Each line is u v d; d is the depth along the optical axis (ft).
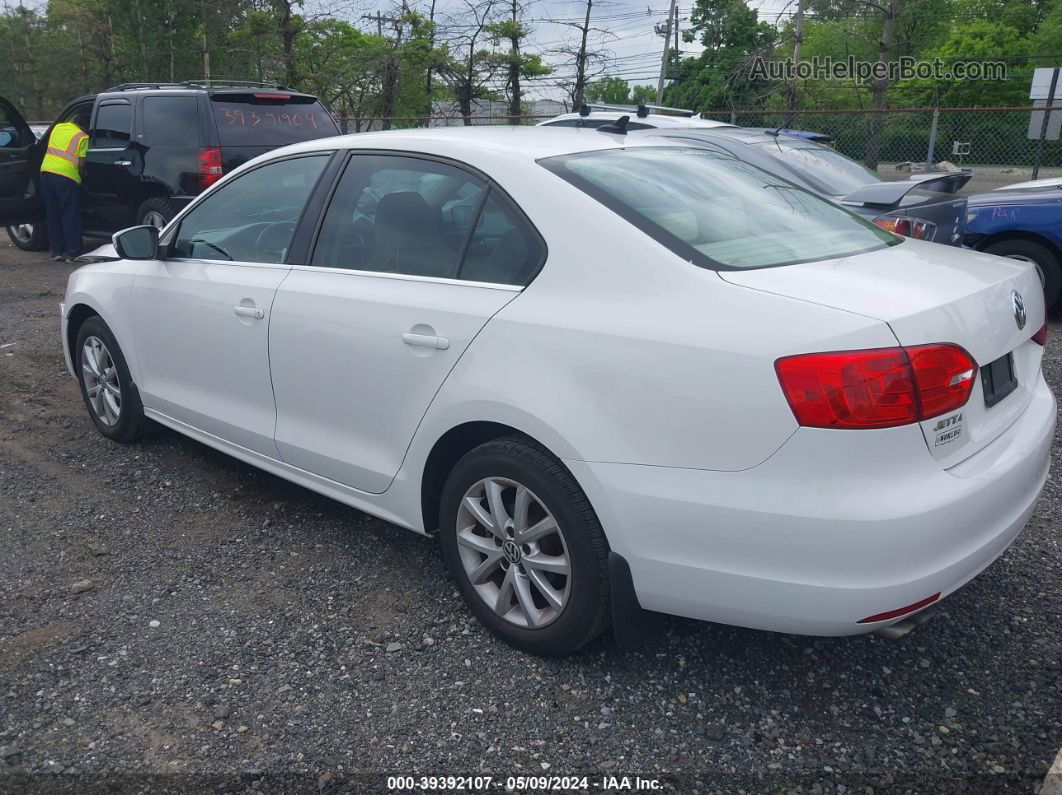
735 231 9.66
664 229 9.21
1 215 35.65
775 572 8.00
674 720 8.98
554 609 9.57
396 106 73.77
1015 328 9.35
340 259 11.73
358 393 11.15
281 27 71.97
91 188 34.17
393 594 11.44
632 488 8.53
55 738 8.81
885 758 8.41
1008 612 10.69
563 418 8.87
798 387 7.72
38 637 10.51
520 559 9.76
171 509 13.99
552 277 9.43
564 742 8.70
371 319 10.84
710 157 11.94
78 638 10.48
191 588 11.63
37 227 39.27
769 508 7.88
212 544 12.84
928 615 8.39
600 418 8.71
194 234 14.15
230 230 13.51
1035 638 10.18
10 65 146.92
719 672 9.71
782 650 10.08
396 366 10.55
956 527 7.95
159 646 10.33
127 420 16.05
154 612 11.05
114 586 11.68
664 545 8.48
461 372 9.82
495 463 9.66
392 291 10.78
